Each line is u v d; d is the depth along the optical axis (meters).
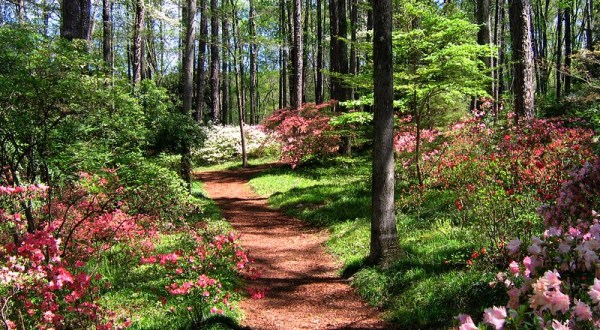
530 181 6.02
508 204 5.90
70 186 6.25
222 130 25.88
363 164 16.94
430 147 11.08
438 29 9.53
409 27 10.17
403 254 7.05
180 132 11.65
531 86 10.00
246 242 9.92
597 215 3.26
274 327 5.61
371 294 6.32
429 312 5.22
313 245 9.54
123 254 7.06
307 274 7.85
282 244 9.79
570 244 2.33
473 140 9.77
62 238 5.62
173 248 7.82
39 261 3.76
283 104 37.00
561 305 1.87
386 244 7.09
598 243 2.21
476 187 6.73
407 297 5.78
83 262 5.62
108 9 18.23
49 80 5.55
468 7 28.84
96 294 5.14
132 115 8.55
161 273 6.68
